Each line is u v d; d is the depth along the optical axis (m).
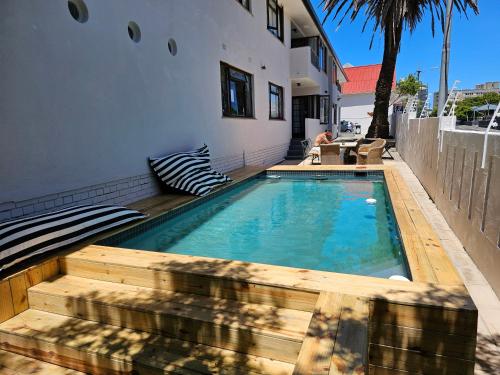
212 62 7.27
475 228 3.41
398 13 11.18
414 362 1.95
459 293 1.99
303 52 13.78
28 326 2.41
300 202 6.26
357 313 1.84
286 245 4.15
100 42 4.27
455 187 4.32
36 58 3.46
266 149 11.16
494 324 2.42
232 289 2.34
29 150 3.42
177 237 4.46
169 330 2.24
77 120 3.96
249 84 9.81
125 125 4.75
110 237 3.51
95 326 2.40
